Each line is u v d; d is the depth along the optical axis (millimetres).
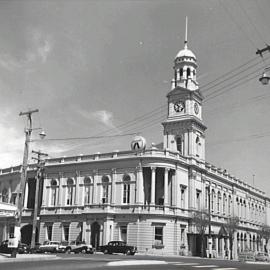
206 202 76312
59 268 24062
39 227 75250
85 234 67000
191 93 75312
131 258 41344
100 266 26469
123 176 67750
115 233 65438
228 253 80125
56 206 73750
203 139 78000
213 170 81750
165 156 66188
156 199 67625
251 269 28547
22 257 35062
